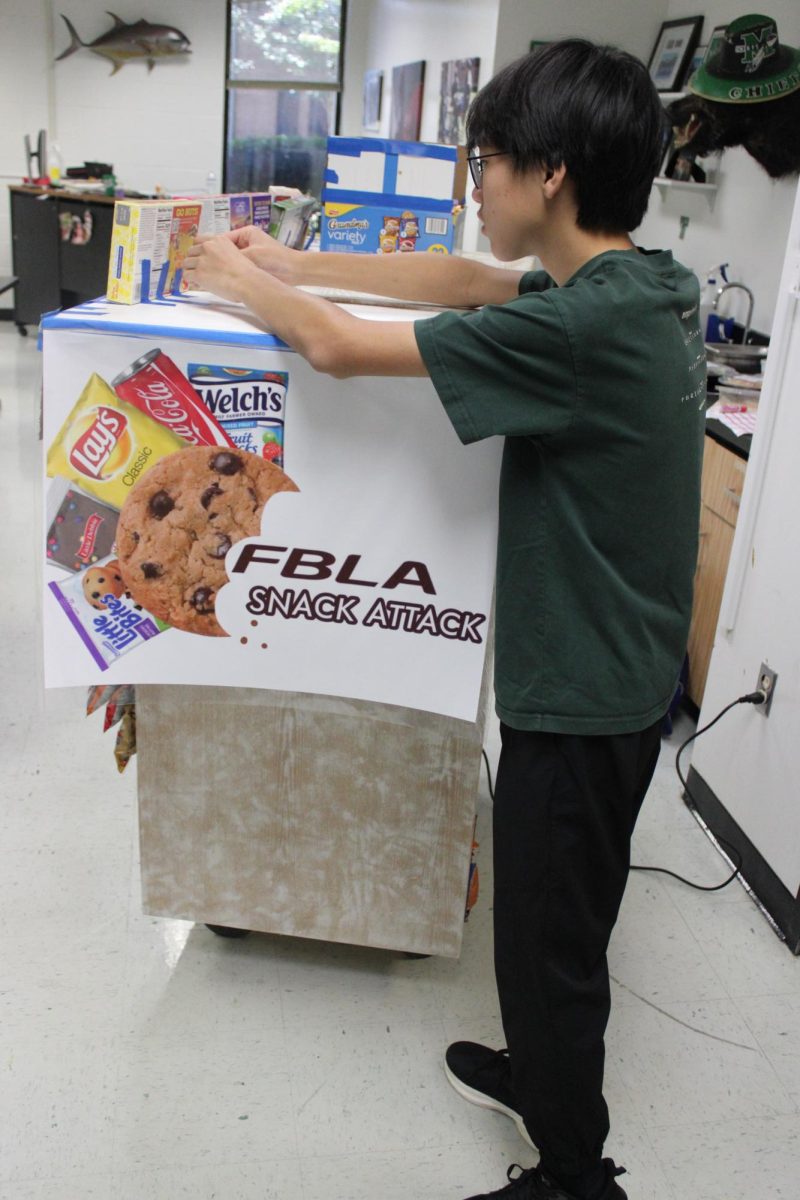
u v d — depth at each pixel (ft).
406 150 5.72
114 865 7.10
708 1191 5.10
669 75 14.23
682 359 3.84
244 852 5.70
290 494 4.42
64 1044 5.65
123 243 4.52
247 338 4.16
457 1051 5.61
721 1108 5.60
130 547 4.51
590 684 3.96
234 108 28.19
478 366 3.61
